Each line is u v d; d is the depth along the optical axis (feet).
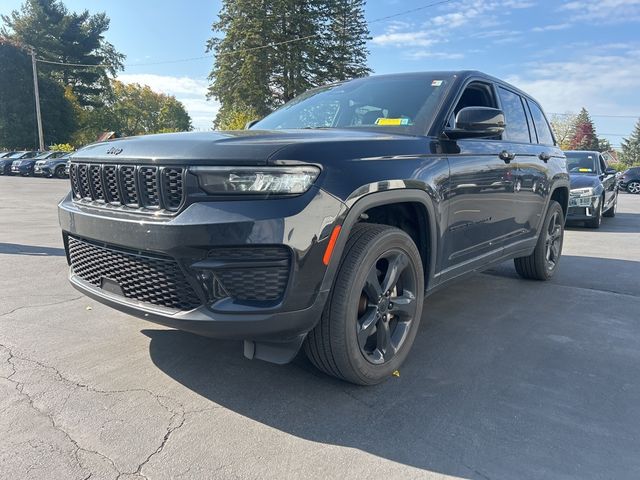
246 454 6.86
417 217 9.70
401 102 11.08
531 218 14.84
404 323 9.48
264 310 7.11
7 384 8.69
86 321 11.94
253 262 7.06
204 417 7.77
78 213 8.71
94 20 187.21
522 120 14.82
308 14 131.34
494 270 18.97
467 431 7.58
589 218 32.09
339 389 8.79
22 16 174.40
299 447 7.06
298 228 7.06
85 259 9.07
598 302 14.67
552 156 16.19
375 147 8.49
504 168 12.42
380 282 8.92
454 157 10.32
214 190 7.11
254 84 127.13
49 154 100.01
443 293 15.43
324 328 8.00
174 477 6.34
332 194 7.39
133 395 8.41
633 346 11.18
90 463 6.57
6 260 18.70
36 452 6.77
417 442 7.27
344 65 137.90
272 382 8.99
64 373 9.16
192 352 10.19
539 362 10.21
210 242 6.97
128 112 257.96
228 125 122.72
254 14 128.57
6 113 149.28
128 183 7.98
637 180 92.53
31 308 12.87
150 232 7.36
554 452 7.07
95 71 189.26
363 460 6.81
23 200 46.21
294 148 7.29
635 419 8.03
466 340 11.37
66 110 163.02
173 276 7.47
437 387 9.00
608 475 6.57
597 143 288.30
